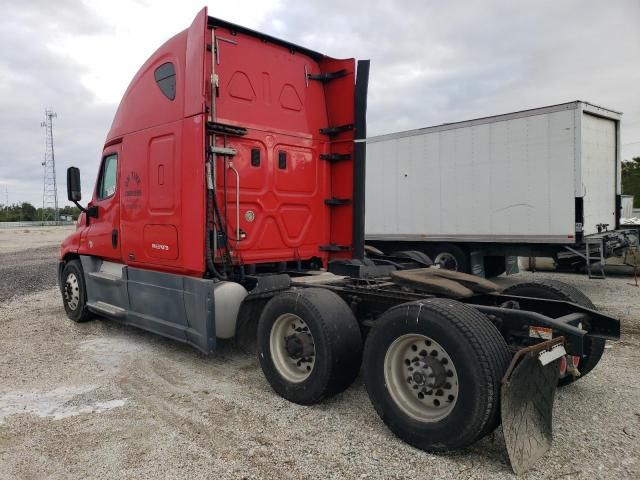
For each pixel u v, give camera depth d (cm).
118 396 438
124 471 309
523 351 308
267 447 340
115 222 624
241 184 527
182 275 517
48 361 544
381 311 430
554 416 386
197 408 409
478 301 460
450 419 315
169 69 534
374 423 378
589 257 977
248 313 484
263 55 557
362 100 592
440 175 1137
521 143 1006
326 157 615
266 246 552
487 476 301
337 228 621
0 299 970
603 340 426
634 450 330
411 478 300
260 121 548
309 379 403
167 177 527
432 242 1169
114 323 729
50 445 346
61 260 775
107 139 651
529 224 1002
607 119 1062
